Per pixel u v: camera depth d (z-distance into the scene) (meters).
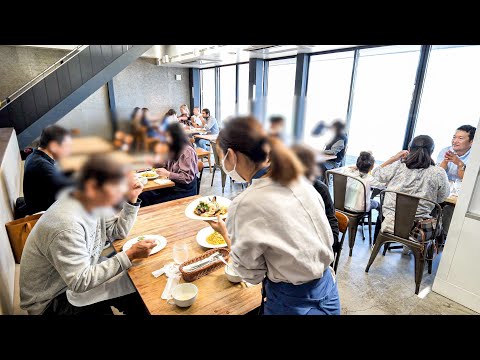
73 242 0.95
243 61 6.10
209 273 1.07
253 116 0.64
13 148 2.27
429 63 3.18
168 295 0.95
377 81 3.80
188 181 2.44
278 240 0.69
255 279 0.77
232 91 6.91
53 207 0.99
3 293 1.11
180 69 7.61
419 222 1.93
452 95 3.30
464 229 1.76
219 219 1.15
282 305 0.79
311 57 4.65
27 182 1.42
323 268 0.78
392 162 2.32
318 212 0.76
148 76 7.12
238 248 0.72
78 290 0.98
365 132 3.96
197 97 7.85
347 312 1.75
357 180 2.25
